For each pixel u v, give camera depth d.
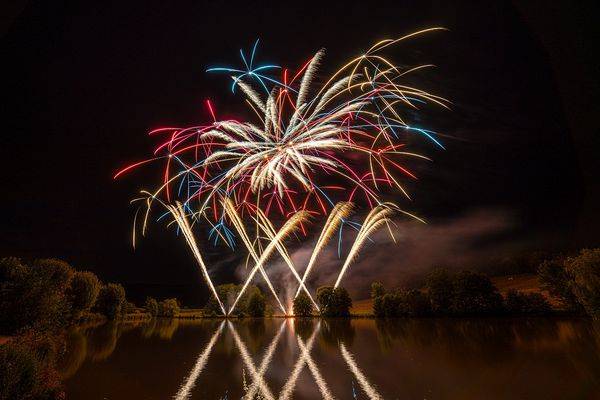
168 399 11.81
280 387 13.24
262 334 30.47
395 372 15.22
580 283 23.16
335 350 21.31
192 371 16.00
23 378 9.39
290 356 19.62
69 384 13.66
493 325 29.89
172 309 51.91
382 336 26.80
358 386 13.20
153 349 22.31
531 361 16.28
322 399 11.78
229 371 15.97
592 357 16.36
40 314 18.09
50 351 11.45
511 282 55.38
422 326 31.59
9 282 18.53
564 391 11.77
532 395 11.51
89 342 25.00
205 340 26.67
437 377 14.14
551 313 34.34
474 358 17.52
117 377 14.80
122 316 45.72
